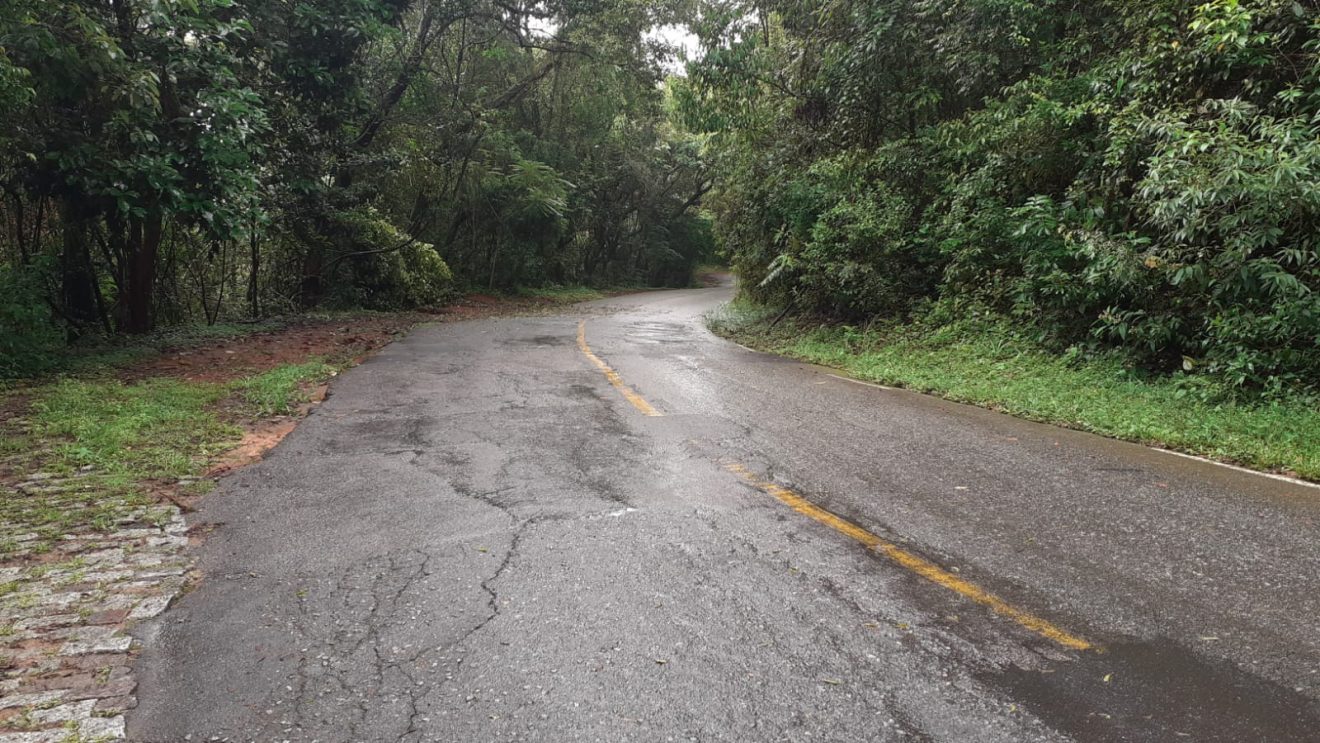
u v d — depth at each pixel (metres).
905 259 14.09
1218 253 8.08
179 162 10.70
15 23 8.77
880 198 14.12
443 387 9.32
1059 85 10.56
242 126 11.37
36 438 6.55
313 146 16.66
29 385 8.95
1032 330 10.67
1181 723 2.55
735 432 6.91
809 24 16.19
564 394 8.87
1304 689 2.74
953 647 3.07
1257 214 7.31
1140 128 8.57
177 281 16.78
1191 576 3.72
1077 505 4.82
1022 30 11.56
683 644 3.10
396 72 21.86
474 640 3.15
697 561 3.92
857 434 6.88
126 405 7.70
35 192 11.50
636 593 3.56
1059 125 10.34
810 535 4.29
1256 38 7.75
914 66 13.71
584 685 2.81
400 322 18.91
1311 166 7.03
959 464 5.84
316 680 2.89
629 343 14.63
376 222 21.69
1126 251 8.61
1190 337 8.70
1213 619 3.28
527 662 2.97
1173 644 3.07
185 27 10.92
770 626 3.25
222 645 3.16
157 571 3.93
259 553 4.13
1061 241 9.88
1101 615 3.33
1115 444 6.57
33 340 10.05
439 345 14.00
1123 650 3.04
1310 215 7.45
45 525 4.59
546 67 29.69
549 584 3.66
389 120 21.81
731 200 21.16
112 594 3.66
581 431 6.94
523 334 16.27
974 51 12.04
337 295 21.50
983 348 10.87
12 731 2.60
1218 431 6.63
